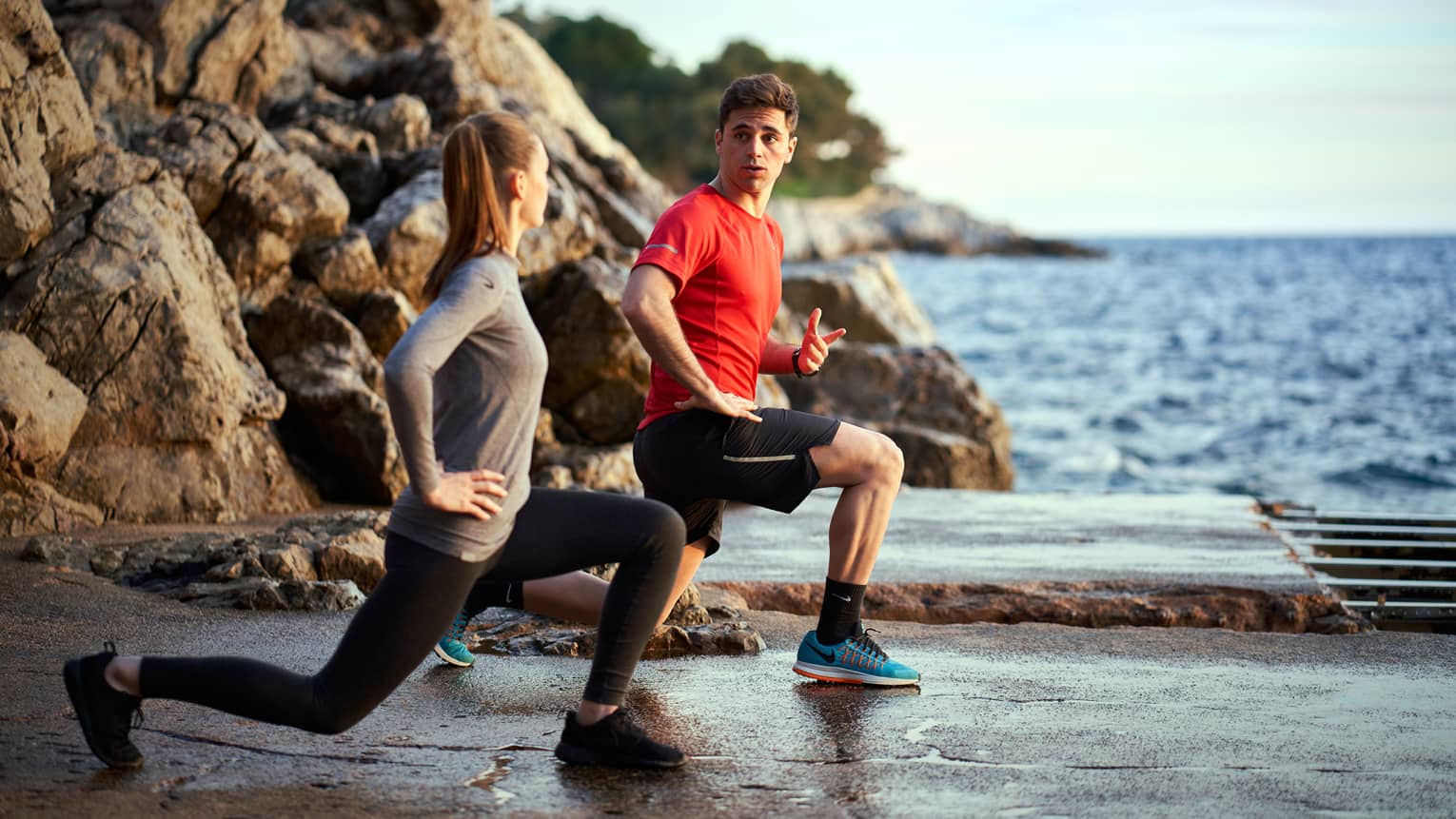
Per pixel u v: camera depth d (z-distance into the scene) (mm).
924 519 8383
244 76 10711
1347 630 5672
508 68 14391
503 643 4926
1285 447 20016
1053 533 7844
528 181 3318
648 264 3955
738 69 110000
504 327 3246
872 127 120500
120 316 6891
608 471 9047
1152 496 9688
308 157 9016
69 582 5371
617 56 108000
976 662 4875
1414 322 50500
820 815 3232
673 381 4117
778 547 7211
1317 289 79688
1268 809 3318
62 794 3230
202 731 3766
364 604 3287
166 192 7641
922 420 12625
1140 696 4398
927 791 3416
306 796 3289
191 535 6242
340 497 8156
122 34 9789
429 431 3070
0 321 6727
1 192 6711
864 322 16094
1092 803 3348
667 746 3598
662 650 4887
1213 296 71812
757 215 4211
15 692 4039
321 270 8609
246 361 7797
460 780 3441
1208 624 5785
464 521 3227
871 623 5559
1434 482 17312
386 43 12898
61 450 6531
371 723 3916
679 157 99688
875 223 111312
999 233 118562
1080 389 27766
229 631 4855
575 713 3596
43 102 7078
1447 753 3801
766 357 4527
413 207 9094
